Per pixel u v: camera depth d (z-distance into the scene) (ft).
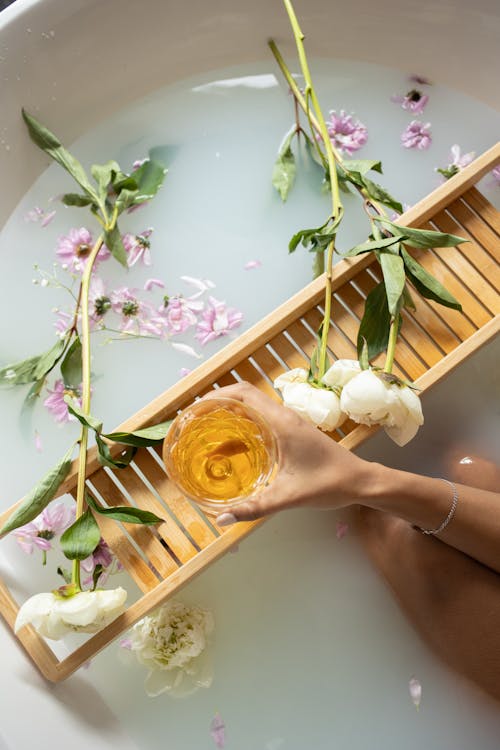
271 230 4.86
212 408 3.51
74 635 4.20
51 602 3.42
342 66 5.03
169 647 4.05
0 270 4.64
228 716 4.22
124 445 3.91
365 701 4.31
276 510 3.46
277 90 5.03
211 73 5.00
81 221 4.77
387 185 4.94
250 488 3.51
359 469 3.59
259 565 4.42
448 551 4.16
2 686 3.81
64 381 4.34
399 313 3.75
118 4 4.49
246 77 5.03
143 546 3.83
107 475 3.94
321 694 4.30
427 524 3.79
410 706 4.31
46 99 4.60
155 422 3.95
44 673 3.66
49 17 4.35
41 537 4.26
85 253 4.72
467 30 4.92
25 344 4.59
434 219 4.33
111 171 4.46
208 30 4.83
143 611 3.65
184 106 4.96
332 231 3.93
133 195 4.55
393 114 5.05
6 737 3.70
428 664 4.38
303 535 4.49
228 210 4.86
